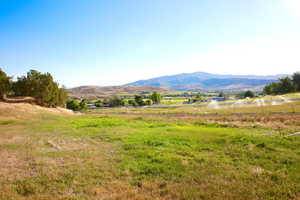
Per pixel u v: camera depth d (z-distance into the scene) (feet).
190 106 200.03
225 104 185.78
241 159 23.15
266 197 14.15
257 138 33.68
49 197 14.90
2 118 82.58
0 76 120.78
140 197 14.47
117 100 322.34
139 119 82.99
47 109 125.90
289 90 287.28
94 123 66.90
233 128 49.42
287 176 17.53
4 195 15.25
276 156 23.54
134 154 26.63
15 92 128.98
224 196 14.39
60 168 21.47
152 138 37.17
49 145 33.86
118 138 38.52
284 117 67.97
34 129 54.54
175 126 57.77
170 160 23.16
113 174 19.42
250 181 16.92
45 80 131.44
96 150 29.60
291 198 14.02
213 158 23.61
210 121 69.10
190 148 29.14
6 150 30.22
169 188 15.90
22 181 18.06
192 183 16.85
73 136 42.45
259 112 95.14
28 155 27.02
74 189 16.22
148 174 19.24
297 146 27.96
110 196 14.79
